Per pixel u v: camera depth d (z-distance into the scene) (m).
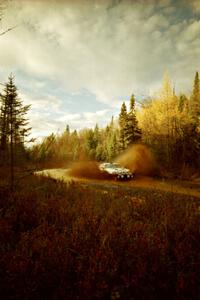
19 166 18.94
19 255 4.15
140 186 15.78
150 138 30.98
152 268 3.89
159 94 28.44
